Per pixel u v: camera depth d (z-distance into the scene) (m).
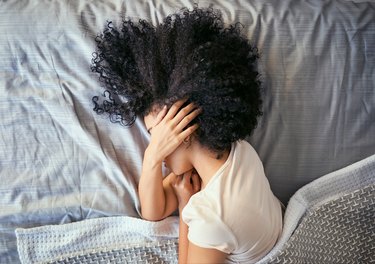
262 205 0.84
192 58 0.79
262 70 0.99
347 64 1.01
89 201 0.99
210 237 0.78
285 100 1.00
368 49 1.01
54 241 0.99
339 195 0.99
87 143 0.98
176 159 0.87
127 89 0.86
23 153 0.99
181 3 1.03
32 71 0.99
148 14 1.01
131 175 1.00
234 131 0.83
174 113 0.83
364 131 1.02
